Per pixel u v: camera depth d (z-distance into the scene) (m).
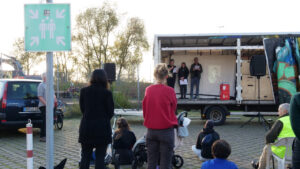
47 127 3.54
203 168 3.57
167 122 3.85
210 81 14.17
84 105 4.11
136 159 5.48
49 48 3.51
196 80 13.63
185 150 7.43
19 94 8.98
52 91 3.58
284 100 11.64
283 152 4.53
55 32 3.51
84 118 4.05
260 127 11.80
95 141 3.97
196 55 14.24
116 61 35.16
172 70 13.56
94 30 34.75
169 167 3.90
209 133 6.19
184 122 5.57
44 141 8.41
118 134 5.65
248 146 7.95
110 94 4.10
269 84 13.01
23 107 8.93
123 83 15.94
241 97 12.45
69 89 16.84
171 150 3.91
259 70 11.59
